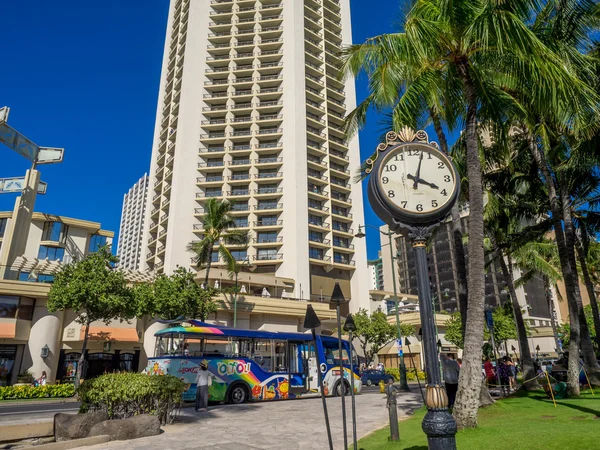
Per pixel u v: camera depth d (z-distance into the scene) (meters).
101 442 9.01
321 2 72.81
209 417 12.93
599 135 14.61
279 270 54.78
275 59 66.12
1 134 39.44
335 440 9.02
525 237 20.97
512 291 19.44
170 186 60.97
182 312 29.50
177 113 66.75
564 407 10.43
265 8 68.75
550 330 66.31
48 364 30.73
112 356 33.88
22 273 36.72
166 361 16.78
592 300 20.83
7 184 41.41
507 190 20.67
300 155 59.69
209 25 67.81
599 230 22.25
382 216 5.71
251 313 40.72
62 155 44.16
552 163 18.61
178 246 55.25
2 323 29.78
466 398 8.66
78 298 24.88
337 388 20.33
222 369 17.20
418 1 10.69
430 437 4.38
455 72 11.59
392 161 5.73
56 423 9.32
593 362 15.66
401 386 24.12
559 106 10.16
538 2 9.78
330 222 59.94
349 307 58.97
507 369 19.20
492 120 12.64
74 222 47.50
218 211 39.53
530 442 6.58
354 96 71.00
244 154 60.78
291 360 19.39
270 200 58.69
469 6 9.77
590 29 12.78
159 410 11.05
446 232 103.06
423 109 12.27
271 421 11.95
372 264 142.62
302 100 63.16
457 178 5.61
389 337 45.06
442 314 53.97
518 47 9.04
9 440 8.98
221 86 64.19
